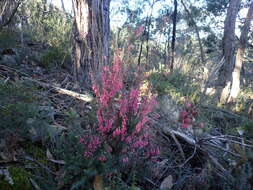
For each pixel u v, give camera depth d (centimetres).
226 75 1034
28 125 189
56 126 208
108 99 169
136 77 183
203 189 200
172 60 557
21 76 297
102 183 159
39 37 471
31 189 155
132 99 173
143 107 174
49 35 466
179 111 303
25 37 449
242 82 1502
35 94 240
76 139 174
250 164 199
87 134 173
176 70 540
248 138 314
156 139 235
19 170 163
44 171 173
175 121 274
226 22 1197
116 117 172
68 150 168
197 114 309
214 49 1809
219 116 398
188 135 271
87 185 158
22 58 341
